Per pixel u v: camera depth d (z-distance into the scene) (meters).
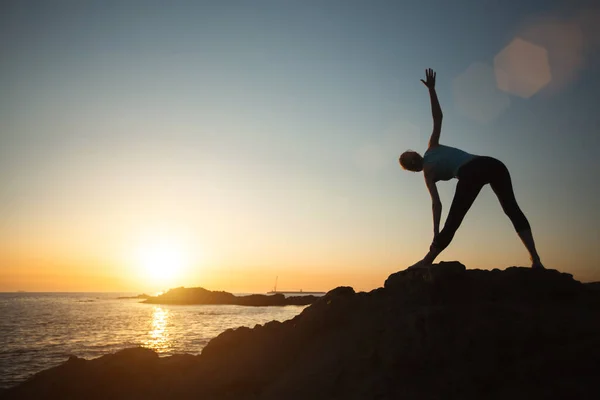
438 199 5.61
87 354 28.64
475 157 5.30
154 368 6.36
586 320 4.38
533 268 5.22
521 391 3.76
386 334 4.69
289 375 4.92
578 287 5.07
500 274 5.30
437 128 5.78
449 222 5.25
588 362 3.79
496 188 5.28
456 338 4.29
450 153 5.49
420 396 3.92
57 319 67.25
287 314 88.12
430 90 5.85
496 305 4.67
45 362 25.08
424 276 5.20
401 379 4.18
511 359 4.07
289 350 5.50
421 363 4.21
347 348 4.86
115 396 5.83
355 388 4.27
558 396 3.60
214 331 48.25
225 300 158.62
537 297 4.99
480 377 3.95
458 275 5.06
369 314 5.30
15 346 33.38
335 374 4.53
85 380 6.08
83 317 72.88
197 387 5.43
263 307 128.25
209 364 6.01
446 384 3.97
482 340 4.18
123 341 37.22
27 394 5.98
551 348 4.05
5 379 19.62
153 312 92.81
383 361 4.43
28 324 56.81
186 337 41.12
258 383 5.14
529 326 4.23
